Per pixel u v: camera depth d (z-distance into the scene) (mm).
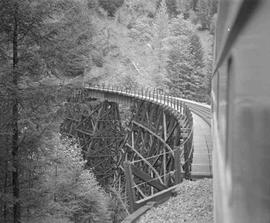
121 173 24750
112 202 16625
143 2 84375
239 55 1147
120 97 33250
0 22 6305
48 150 7469
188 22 79812
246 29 1024
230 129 1366
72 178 8281
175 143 15969
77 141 31031
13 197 6434
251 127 963
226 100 1559
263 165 831
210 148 10203
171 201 6230
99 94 36094
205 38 86438
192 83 56875
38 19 6367
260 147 857
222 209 1551
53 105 6949
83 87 7047
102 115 32938
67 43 6746
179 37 67000
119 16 74812
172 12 93062
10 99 6176
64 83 6922
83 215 11875
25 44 6703
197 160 8617
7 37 6500
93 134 30172
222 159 1781
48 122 6957
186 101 32125
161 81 57438
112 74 55469
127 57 62781
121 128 32094
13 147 6609
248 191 969
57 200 7727
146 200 6578
